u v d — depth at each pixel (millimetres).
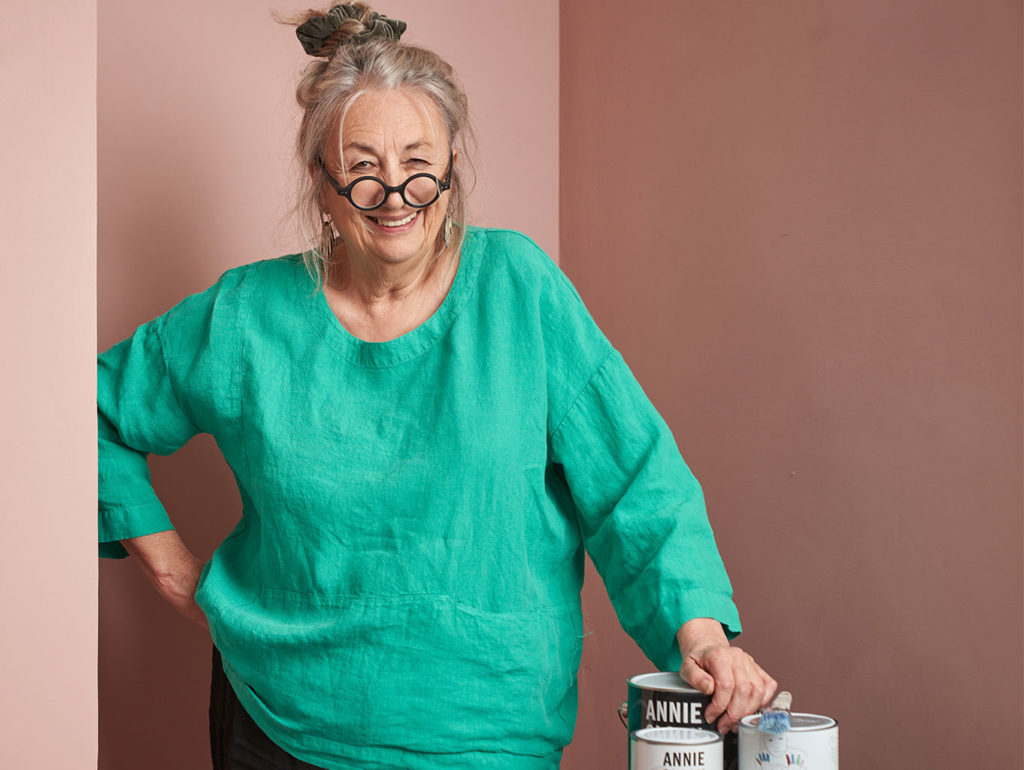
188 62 1861
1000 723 1379
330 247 1421
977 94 1431
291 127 1960
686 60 1955
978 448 1416
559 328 1341
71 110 1138
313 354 1350
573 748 2199
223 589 1385
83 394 1140
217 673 1481
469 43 2150
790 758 1003
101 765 1796
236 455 1396
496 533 1272
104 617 1808
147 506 1512
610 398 1335
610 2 2148
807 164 1700
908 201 1529
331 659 1256
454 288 1342
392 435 1299
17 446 1112
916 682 1496
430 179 1285
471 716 1246
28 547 1114
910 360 1519
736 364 1827
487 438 1270
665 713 1096
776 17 1766
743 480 1807
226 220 1896
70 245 1136
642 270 2051
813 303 1682
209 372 1388
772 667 1739
